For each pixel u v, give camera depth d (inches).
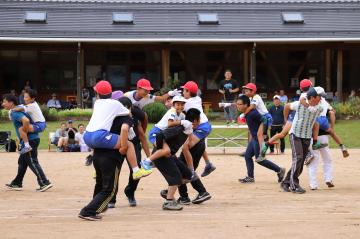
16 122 526.9
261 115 576.4
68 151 924.6
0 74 1482.5
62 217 403.5
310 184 543.5
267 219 390.6
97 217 391.9
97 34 1417.3
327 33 1441.9
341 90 1438.2
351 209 433.1
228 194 518.6
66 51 1467.8
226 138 938.7
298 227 359.9
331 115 544.7
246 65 1510.8
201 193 463.8
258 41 1416.1
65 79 1505.9
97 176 405.4
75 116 1232.2
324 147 549.3
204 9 1482.5
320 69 1526.8
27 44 1448.1
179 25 1450.5
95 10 1467.8
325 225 366.0
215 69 1514.5
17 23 1429.6
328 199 484.4
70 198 495.5
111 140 387.5
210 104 1455.5
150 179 613.6
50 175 649.0
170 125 429.4
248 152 589.6
